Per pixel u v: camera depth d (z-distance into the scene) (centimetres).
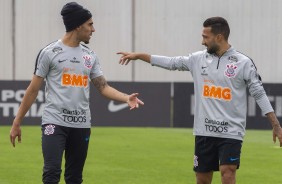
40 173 4119
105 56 11381
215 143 2683
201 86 2694
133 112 8125
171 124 8112
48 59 2561
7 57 11362
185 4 11338
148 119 8119
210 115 2666
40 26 11362
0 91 8019
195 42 11381
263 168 4484
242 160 4900
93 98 8075
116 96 2673
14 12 11325
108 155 5078
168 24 11375
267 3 11300
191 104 8075
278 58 11375
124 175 4088
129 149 5512
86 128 2611
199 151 2722
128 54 2809
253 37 11350
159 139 6456
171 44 11394
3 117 8038
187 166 4519
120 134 6988
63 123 2561
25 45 11375
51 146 2534
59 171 2536
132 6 11369
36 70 2578
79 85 2580
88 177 3984
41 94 7956
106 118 8100
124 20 11362
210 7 11319
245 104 2683
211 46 2661
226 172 2659
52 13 11356
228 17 11312
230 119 2650
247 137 6850
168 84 8112
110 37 11362
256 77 2656
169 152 5334
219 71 2658
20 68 11400
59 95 2559
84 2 11294
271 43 11362
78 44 2608
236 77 2642
